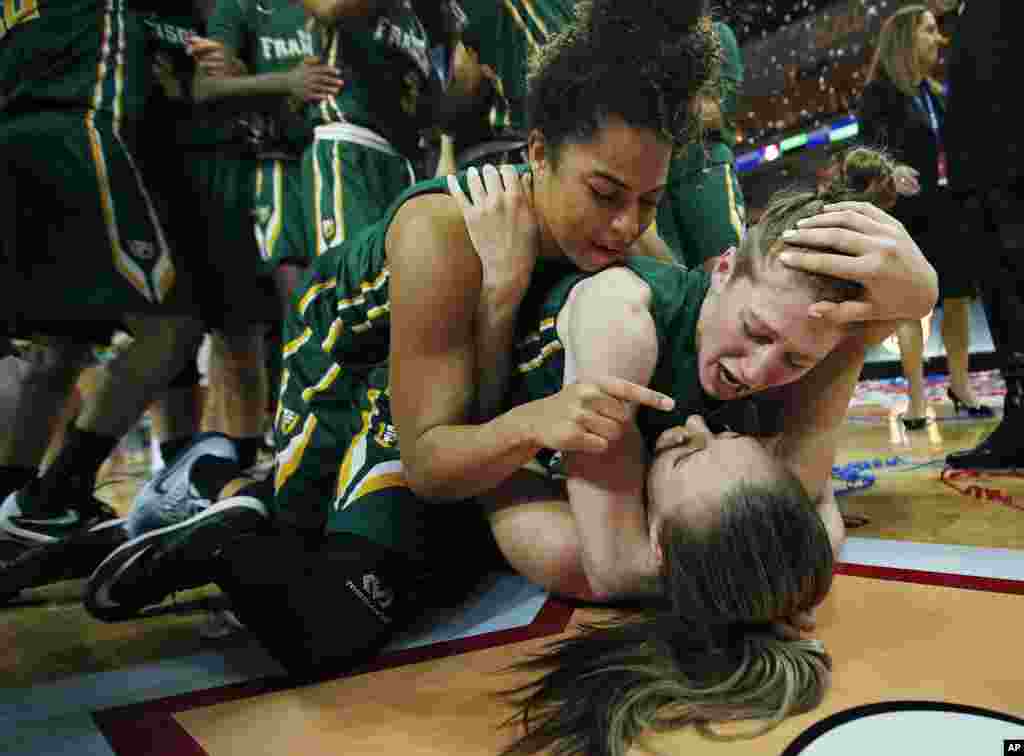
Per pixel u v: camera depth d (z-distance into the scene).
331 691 0.78
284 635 0.81
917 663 0.72
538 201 0.93
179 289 1.49
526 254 0.93
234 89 1.81
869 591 0.95
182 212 1.87
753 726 0.62
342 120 1.92
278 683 0.82
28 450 1.43
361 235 1.15
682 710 0.64
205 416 2.85
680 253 1.74
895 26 2.54
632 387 0.77
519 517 1.00
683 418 0.96
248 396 2.12
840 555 1.08
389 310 1.01
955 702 0.64
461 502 1.07
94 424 1.42
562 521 0.98
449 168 2.35
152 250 1.45
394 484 0.95
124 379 1.44
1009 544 1.11
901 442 2.32
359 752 0.64
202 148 1.92
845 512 1.40
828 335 0.78
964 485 1.58
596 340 0.86
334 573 0.86
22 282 1.37
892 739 0.58
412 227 0.89
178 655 0.95
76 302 1.36
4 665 0.93
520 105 1.76
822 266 0.76
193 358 1.97
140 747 0.68
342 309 1.10
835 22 7.14
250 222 2.07
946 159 1.79
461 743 0.64
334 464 1.15
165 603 1.20
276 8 2.06
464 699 0.73
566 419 0.78
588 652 0.75
